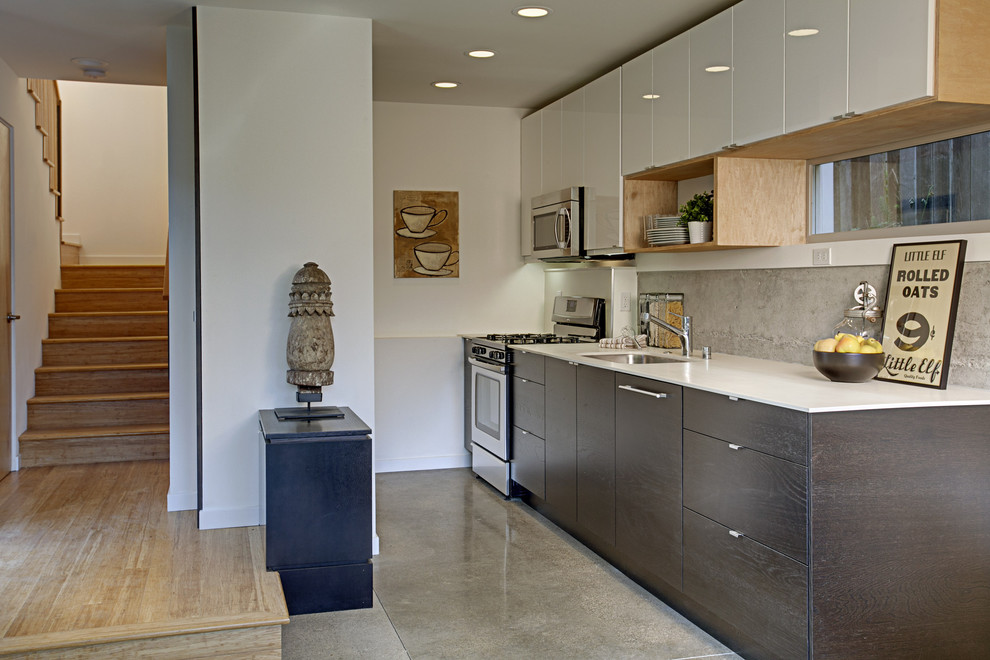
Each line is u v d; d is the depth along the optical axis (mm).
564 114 5258
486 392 5352
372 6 3773
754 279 4035
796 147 3389
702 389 3004
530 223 5824
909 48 2621
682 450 3156
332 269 3975
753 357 4055
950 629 2621
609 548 3877
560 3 3721
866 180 3422
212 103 3811
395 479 5535
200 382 3869
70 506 4355
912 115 2748
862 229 3436
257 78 3855
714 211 3625
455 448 5883
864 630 2535
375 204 5820
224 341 3871
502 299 6098
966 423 2617
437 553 4031
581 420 4043
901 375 3035
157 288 7199
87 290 6812
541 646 2988
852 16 2842
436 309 5980
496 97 5664
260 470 3840
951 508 2607
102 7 3822
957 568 2617
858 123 2883
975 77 2602
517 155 6066
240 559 3447
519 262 6117
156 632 2684
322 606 3332
